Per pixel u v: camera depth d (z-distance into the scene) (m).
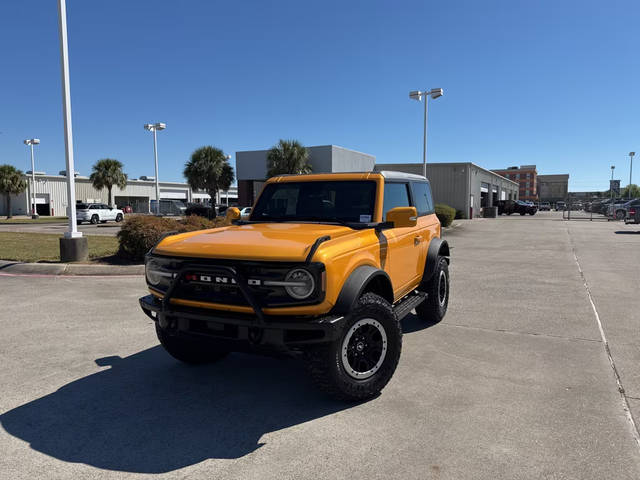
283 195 4.71
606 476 2.59
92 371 4.27
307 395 3.73
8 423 3.28
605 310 6.53
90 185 65.38
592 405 3.48
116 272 9.83
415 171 41.66
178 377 4.12
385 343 3.62
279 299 3.13
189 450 2.90
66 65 10.32
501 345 4.95
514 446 2.90
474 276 9.59
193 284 3.36
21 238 18.48
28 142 49.31
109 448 2.94
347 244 3.47
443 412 3.38
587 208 56.84
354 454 2.83
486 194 53.31
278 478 2.59
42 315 6.25
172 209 53.28
